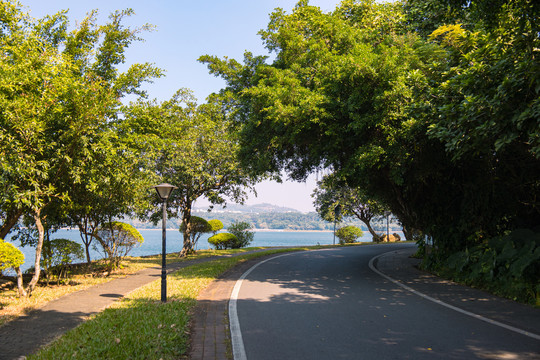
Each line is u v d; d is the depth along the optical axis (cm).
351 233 3669
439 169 1248
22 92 881
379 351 504
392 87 1040
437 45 1053
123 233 1435
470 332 590
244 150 1634
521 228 1131
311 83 1332
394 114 1037
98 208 1259
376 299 859
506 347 516
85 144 914
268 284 1083
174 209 2364
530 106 682
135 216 1479
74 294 942
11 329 625
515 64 724
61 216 1134
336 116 1162
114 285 1096
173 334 558
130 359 470
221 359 483
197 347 529
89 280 1202
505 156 1134
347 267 1496
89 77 987
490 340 548
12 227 1156
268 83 1439
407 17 1334
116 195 1229
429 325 634
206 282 1098
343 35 1303
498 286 923
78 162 937
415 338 561
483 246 1092
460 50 928
